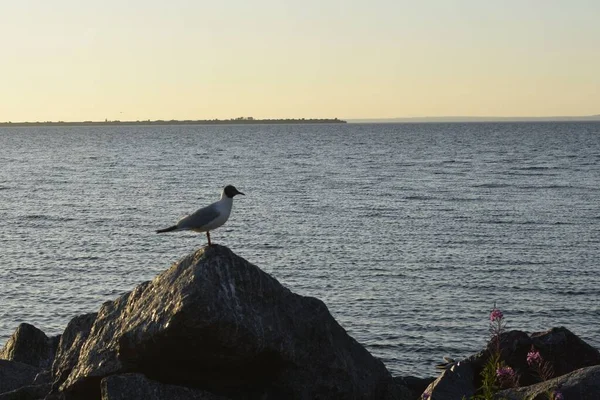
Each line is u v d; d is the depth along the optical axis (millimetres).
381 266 38219
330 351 13617
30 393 14430
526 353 14000
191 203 66938
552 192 72438
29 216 58281
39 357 17828
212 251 13047
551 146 171000
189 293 12266
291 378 13273
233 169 106562
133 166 115062
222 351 12516
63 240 47094
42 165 119312
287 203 64500
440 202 64875
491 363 11156
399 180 86312
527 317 29062
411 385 16469
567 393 11570
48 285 35125
